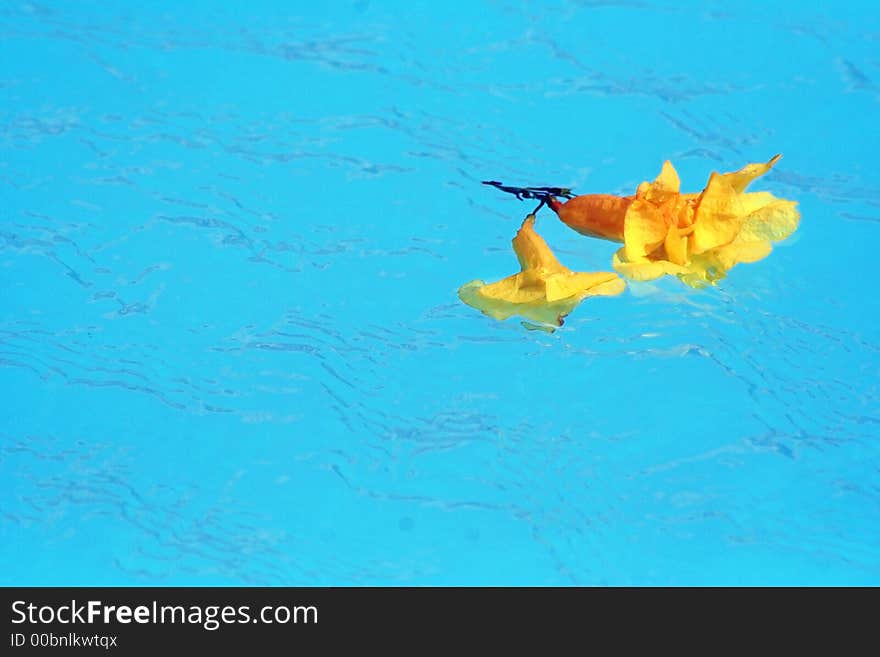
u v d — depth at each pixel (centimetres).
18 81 1212
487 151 1123
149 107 1184
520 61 1240
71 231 1038
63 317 958
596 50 1252
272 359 923
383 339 937
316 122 1163
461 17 1305
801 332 935
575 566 789
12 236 1032
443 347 931
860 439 861
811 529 809
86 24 1293
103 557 792
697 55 1241
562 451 856
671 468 845
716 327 940
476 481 838
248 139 1142
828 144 1124
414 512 819
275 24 1298
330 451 856
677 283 970
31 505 823
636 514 817
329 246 1020
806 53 1241
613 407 886
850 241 1012
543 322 866
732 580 781
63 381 905
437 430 872
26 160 1116
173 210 1060
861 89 1193
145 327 949
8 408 886
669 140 1131
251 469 845
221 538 805
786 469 843
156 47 1260
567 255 976
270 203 1066
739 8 1306
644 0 1323
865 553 793
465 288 897
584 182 1080
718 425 872
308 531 808
